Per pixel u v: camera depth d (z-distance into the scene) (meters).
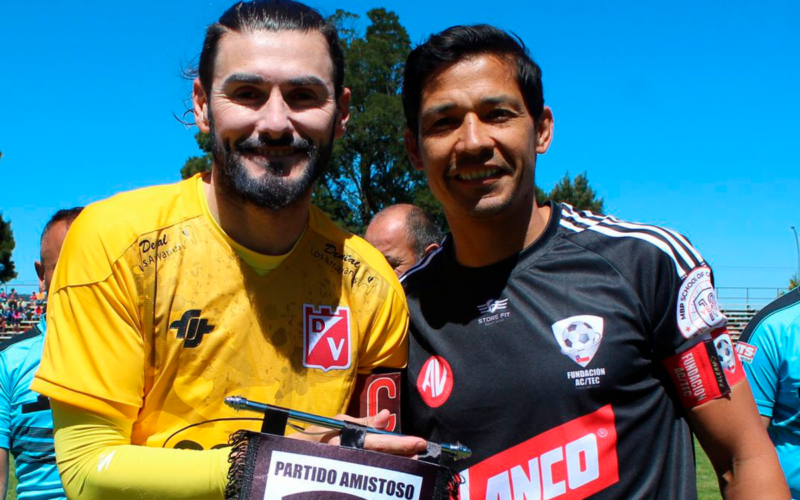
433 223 4.33
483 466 2.09
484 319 2.19
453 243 2.38
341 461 1.79
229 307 2.03
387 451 1.84
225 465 1.77
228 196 2.02
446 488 1.86
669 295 2.05
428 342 2.27
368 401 2.21
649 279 2.07
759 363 3.41
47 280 3.52
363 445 1.82
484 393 2.11
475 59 2.16
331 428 1.86
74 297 1.92
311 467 1.77
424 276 2.39
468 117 2.14
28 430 3.29
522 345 2.11
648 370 2.06
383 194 33.09
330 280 2.19
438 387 2.20
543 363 2.07
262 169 1.97
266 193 1.94
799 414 3.30
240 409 1.76
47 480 3.26
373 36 34.44
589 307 2.07
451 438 2.15
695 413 2.04
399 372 2.26
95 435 1.87
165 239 2.02
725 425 2.00
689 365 2.03
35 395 3.29
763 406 3.40
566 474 2.01
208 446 1.97
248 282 2.07
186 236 2.04
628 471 2.00
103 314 1.91
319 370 2.11
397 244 4.11
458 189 2.18
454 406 2.14
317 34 2.08
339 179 33.31
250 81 1.97
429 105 2.20
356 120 31.72
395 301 2.27
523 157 2.18
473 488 2.08
